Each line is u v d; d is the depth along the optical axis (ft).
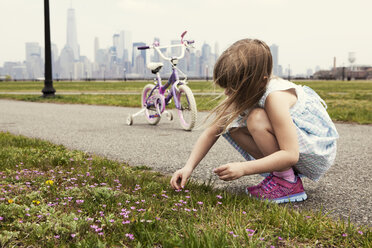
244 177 8.93
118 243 4.73
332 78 325.62
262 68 5.77
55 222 5.12
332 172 9.40
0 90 92.43
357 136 15.80
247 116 6.39
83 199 6.30
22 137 14.08
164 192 6.79
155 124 20.42
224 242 4.52
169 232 5.03
